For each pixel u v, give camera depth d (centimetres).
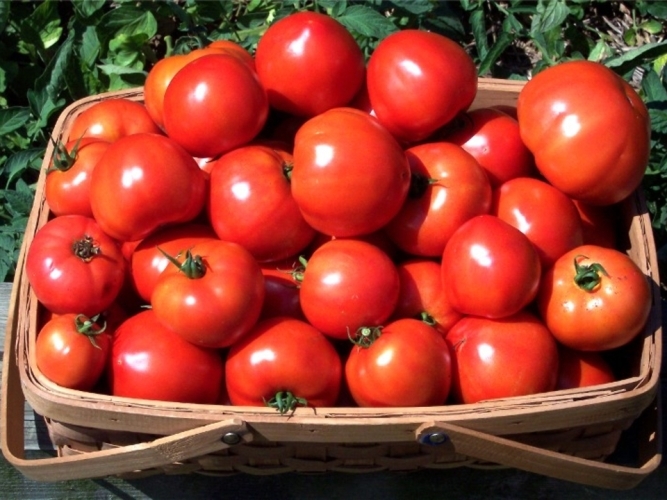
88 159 66
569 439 61
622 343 61
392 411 56
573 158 63
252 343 60
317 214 61
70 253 62
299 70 66
